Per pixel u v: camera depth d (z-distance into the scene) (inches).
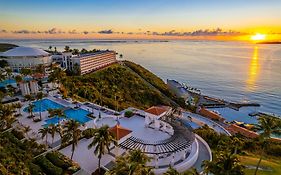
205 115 4781.0
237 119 5123.0
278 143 2994.6
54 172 1632.6
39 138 2251.5
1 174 1284.4
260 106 6058.1
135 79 5861.2
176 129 2346.2
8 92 3425.2
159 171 1788.9
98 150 1808.6
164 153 1888.5
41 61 5792.3
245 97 6963.6
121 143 2001.7
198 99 5969.5
